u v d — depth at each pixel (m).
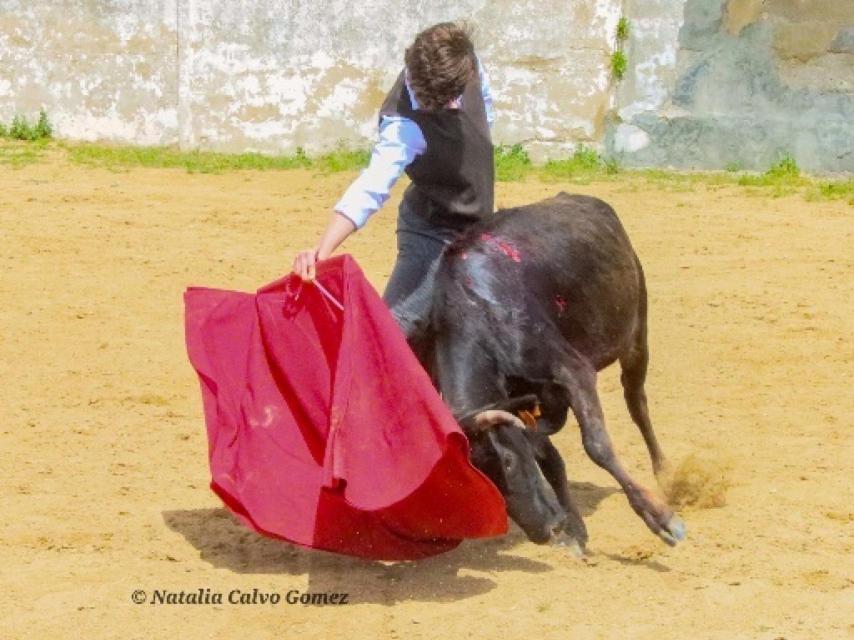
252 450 8.53
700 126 26.95
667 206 22.47
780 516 9.30
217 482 8.27
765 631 7.41
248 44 27.75
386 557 8.33
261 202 22.25
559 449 10.92
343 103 27.83
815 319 15.05
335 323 8.40
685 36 26.94
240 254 18.11
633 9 27.03
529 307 8.06
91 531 8.91
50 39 28.14
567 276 8.37
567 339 8.40
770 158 26.80
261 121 27.95
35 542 8.71
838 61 26.41
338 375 7.75
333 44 27.64
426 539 8.37
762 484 9.98
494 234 8.31
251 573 8.30
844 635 7.38
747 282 16.89
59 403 11.80
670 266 17.83
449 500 7.81
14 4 28.14
